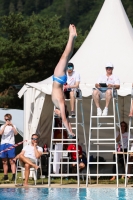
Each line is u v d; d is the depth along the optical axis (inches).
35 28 2378.2
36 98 1029.2
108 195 786.2
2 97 2292.1
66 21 4357.8
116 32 1162.6
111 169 1151.6
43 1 4608.8
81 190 847.1
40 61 2278.5
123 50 1125.1
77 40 2268.7
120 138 1026.1
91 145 1176.8
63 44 2234.3
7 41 2299.5
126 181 884.0
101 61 1110.4
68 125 672.4
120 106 1146.7
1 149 1013.2
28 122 1037.2
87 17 4313.5
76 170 1000.2
